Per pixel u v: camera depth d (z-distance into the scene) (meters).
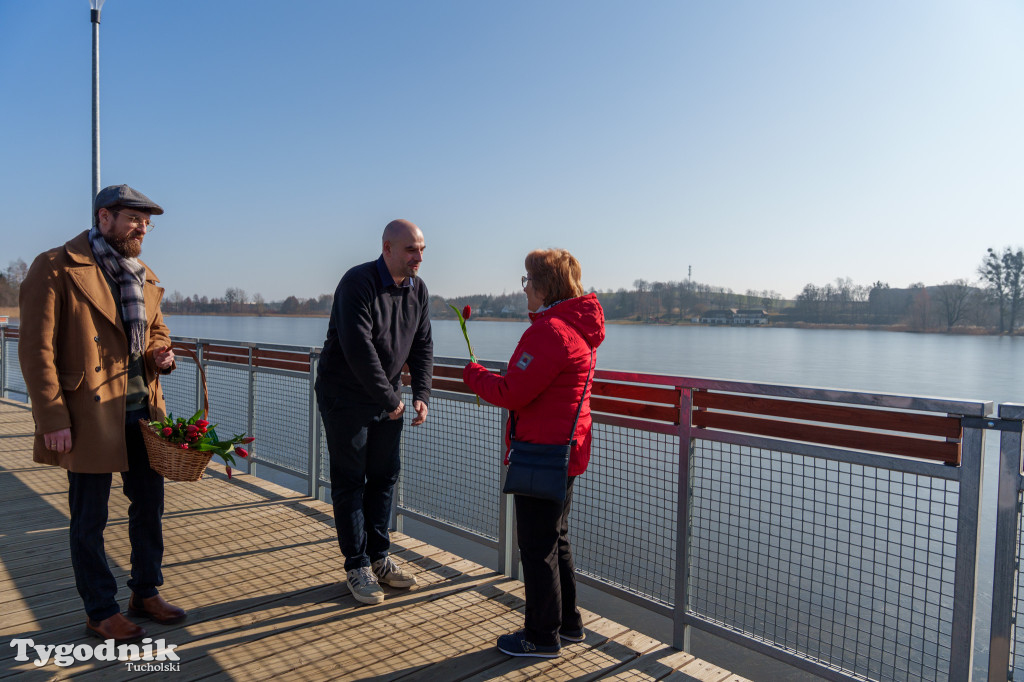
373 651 2.59
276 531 3.96
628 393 2.89
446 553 3.69
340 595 3.09
